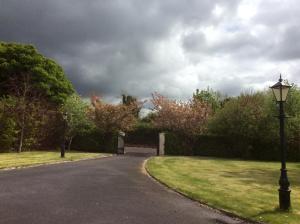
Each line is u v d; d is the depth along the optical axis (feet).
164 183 61.00
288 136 137.69
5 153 116.57
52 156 106.52
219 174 79.00
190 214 40.96
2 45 159.12
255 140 143.13
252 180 71.51
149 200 46.96
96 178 63.16
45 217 35.55
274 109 137.90
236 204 46.32
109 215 37.86
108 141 148.36
